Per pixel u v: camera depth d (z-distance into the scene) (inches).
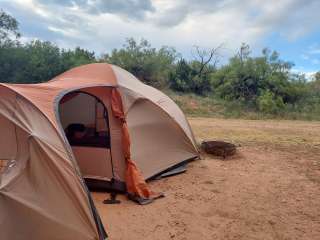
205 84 1101.1
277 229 199.8
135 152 260.5
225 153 345.1
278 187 266.7
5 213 165.0
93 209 179.3
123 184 246.2
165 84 1107.9
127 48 1150.3
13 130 185.0
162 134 290.0
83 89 248.8
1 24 1048.2
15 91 197.9
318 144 428.1
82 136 260.2
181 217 213.0
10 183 171.3
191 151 317.7
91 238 171.2
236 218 213.0
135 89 279.4
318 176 294.4
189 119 689.0
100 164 252.7
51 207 170.9
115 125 253.6
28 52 1046.4
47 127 189.8
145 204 230.5
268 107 813.9
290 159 349.1
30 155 177.2
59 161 179.9
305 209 227.3
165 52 1203.9
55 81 263.1
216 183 272.8
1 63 1008.2
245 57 1010.1
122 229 196.1
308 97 939.3
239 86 917.8
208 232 195.0
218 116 775.1
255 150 385.1
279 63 938.1
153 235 190.4
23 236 163.8
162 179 279.1
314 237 191.3
